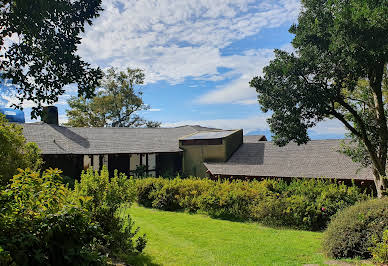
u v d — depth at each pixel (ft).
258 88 49.73
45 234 14.05
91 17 29.91
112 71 167.63
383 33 36.09
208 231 40.55
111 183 28.50
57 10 26.81
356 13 36.86
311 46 46.11
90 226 16.39
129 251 27.71
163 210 58.54
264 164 84.64
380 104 46.01
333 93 44.42
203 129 126.82
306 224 42.04
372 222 26.37
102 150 94.99
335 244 27.14
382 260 23.44
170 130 126.21
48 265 13.96
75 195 25.86
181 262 26.96
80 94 31.40
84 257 15.31
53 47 28.60
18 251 12.60
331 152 78.79
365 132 47.37
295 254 29.17
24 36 27.48
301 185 51.93
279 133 49.55
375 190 61.41
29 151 38.01
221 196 51.85
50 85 30.12
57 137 96.58
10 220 13.38
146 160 103.86
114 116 169.07
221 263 26.76
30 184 15.75
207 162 96.73
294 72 46.50
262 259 27.86
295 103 46.65
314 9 47.98
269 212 44.91
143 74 173.06
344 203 42.52
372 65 40.68
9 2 24.71
